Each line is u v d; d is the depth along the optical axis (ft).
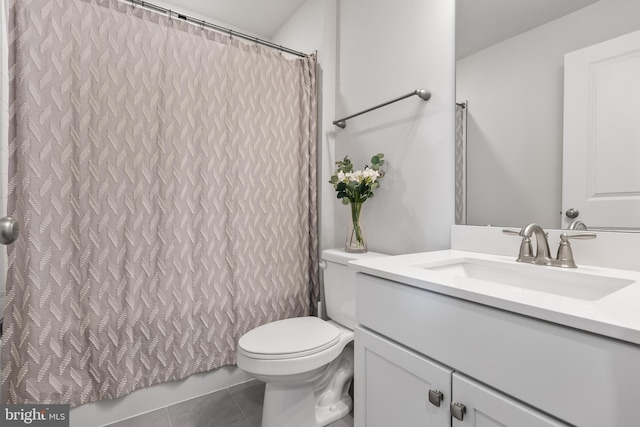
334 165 6.20
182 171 4.86
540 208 3.35
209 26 5.16
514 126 3.54
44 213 3.98
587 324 1.58
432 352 2.40
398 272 2.73
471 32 3.90
